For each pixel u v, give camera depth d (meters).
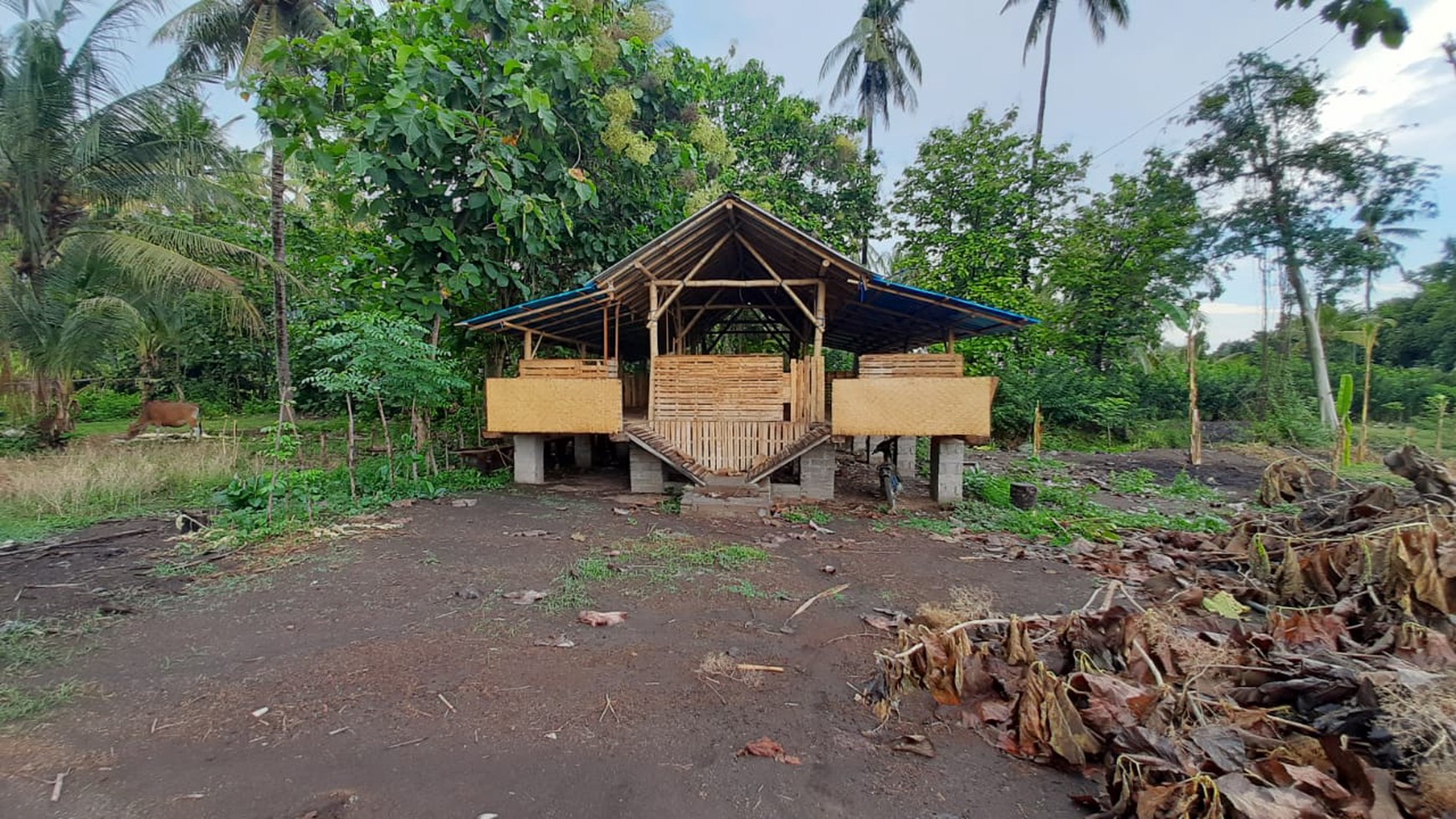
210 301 14.65
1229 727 2.71
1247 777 2.39
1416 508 5.22
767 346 22.19
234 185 16.50
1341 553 4.61
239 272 15.20
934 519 8.17
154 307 13.92
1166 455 16.80
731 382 9.59
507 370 13.29
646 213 13.62
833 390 8.98
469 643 4.16
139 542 6.51
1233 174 19.08
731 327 19.27
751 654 4.06
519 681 3.66
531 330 10.34
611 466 12.77
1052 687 2.91
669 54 13.64
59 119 12.34
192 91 13.06
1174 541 6.95
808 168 22.11
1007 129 20.28
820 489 9.35
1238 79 18.47
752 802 2.65
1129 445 19.06
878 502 9.27
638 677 3.73
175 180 13.16
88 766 2.84
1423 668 3.34
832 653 4.11
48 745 2.99
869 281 8.71
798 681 3.71
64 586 5.20
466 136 9.22
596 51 10.67
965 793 2.72
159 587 5.19
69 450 11.34
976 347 19.53
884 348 16.12
